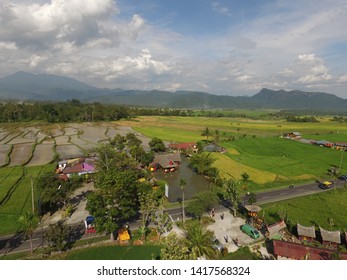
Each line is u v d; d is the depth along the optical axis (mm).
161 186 89562
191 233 52562
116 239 57625
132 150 122375
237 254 51531
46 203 71250
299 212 71062
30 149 144750
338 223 65125
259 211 70812
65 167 106375
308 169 111938
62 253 52438
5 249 53844
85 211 71938
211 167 107250
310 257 47969
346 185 92125
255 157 133000
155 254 51844
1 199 75000
